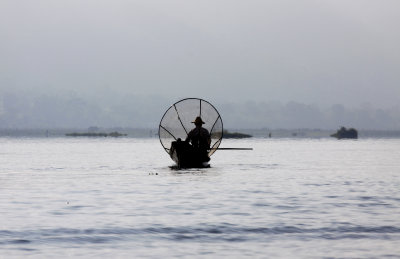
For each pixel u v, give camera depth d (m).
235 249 50.72
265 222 63.19
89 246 51.69
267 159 185.12
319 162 171.75
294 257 47.97
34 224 61.59
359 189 95.50
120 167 143.12
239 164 157.12
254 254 48.97
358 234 56.88
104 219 64.81
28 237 55.03
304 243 53.00
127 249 50.62
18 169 137.12
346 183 105.50
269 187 97.25
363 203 78.44
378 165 159.00
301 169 140.00
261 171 131.75
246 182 105.25
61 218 65.44
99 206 74.69
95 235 56.22
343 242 53.34
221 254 48.97
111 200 80.25
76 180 108.56
